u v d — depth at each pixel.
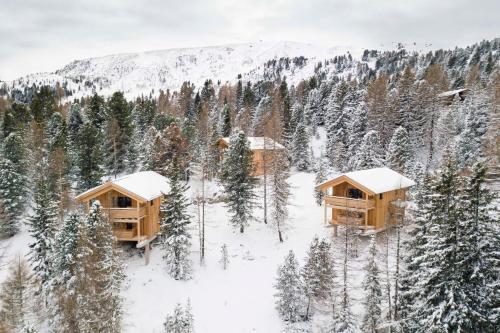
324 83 92.25
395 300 23.36
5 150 53.06
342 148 66.00
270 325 28.56
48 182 49.56
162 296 32.12
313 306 29.09
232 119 89.62
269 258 38.09
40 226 30.97
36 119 66.88
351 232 36.12
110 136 61.06
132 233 36.25
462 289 19.19
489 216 19.58
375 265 24.80
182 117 94.56
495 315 18.77
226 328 28.64
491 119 56.81
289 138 73.31
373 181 38.47
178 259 34.72
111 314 25.80
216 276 35.09
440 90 79.44
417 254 23.03
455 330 18.95
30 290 29.94
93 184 50.84
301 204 51.72
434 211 20.58
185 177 60.19
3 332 25.66
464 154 51.19
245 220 42.44
